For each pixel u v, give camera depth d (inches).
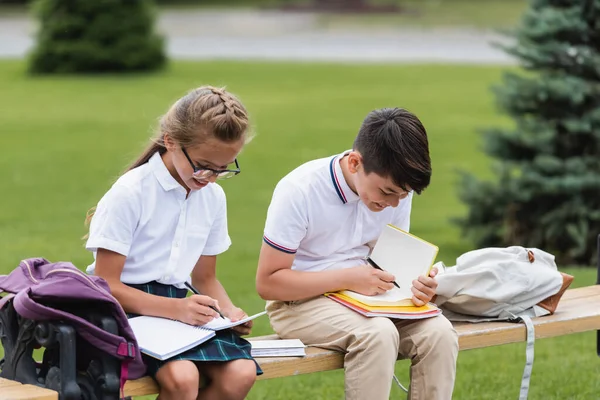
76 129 891.4
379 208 232.2
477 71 1289.4
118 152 788.6
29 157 764.6
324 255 244.8
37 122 927.0
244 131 218.1
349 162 233.6
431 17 2074.3
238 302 396.8
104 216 218.5
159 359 201.9
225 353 210.1
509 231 541.3
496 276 253.4
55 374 192.9
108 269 217.5
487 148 543.5
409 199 255.4
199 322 214.8
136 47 1312.7
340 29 1873.8
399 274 238.2
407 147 222.1
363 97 1077.8
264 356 224.5
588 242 525.3
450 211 634.8
